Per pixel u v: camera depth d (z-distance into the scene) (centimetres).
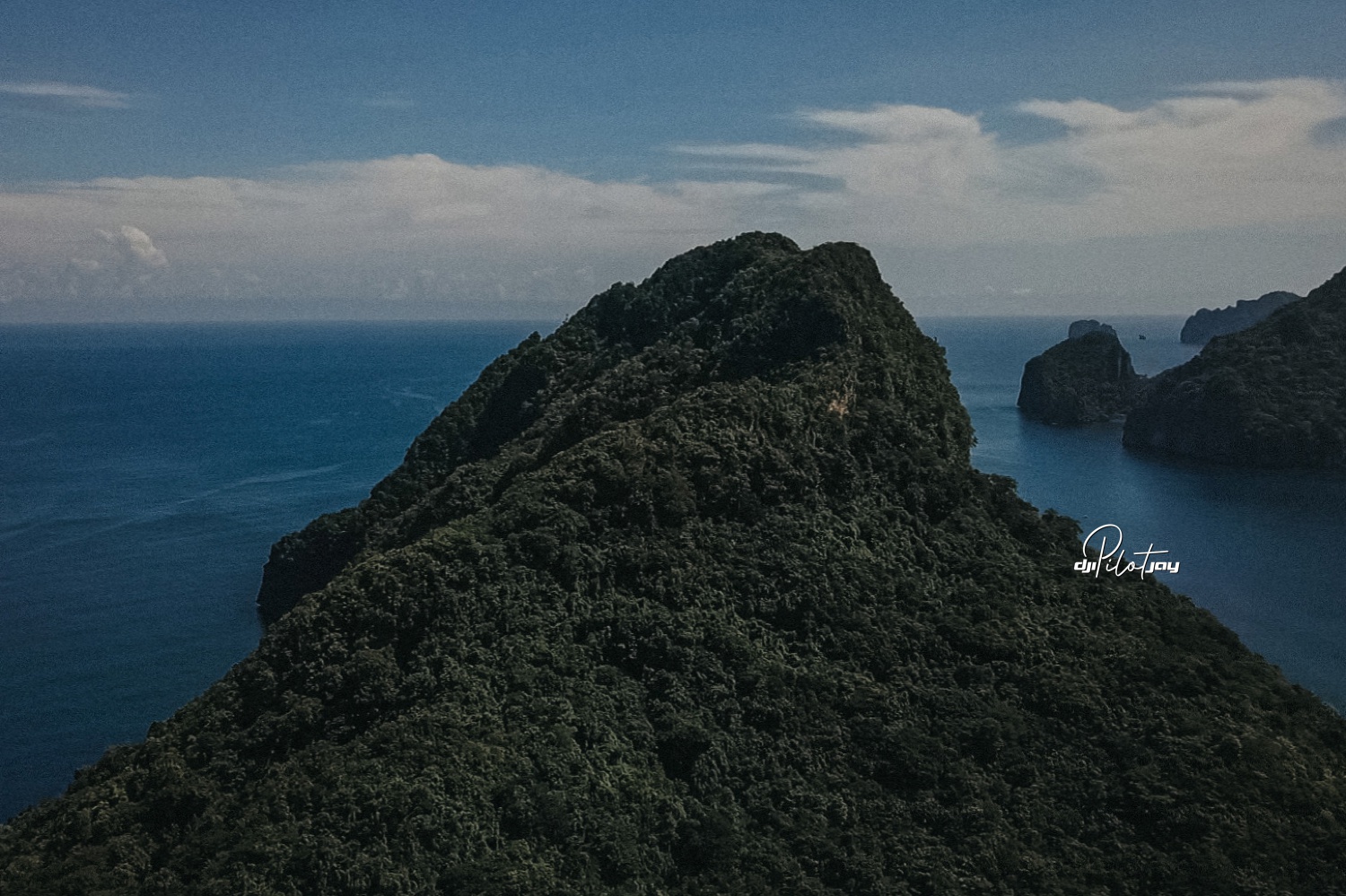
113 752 4422
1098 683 4906
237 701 4394
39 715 7275
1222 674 5003
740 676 4619
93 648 8506
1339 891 3894
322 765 3938
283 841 3575
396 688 4291
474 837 3688
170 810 3925
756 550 5272
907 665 4931
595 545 5038
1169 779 4366
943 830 4184
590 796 3956
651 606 4812
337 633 4484
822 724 4541
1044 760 4541
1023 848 4134
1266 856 4012
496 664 4419
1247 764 4366
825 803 4228
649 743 4278
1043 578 5709
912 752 4397
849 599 5172
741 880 3878
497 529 5012
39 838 3959
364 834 3603
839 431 6044
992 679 4909
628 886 3722
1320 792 4256
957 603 5409
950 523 6028
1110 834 4216
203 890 3434
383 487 8681
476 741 4028
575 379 8350
